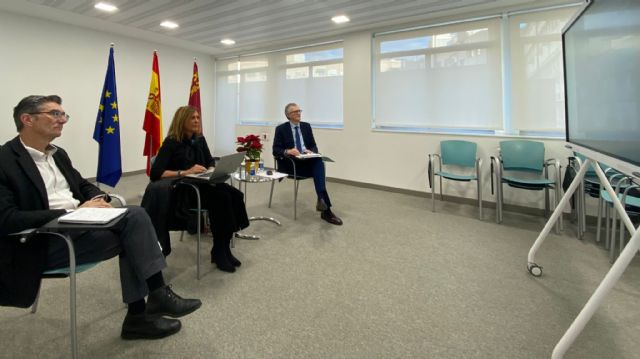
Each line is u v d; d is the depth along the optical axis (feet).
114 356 4.35
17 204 4.12
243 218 7.36
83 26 14.96
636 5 3.93
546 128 10.98
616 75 4.53
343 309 5.56
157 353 4.43
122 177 17.30
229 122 21.76
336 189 15.20
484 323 5.16
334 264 7.32
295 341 4.72
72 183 5.11
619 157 4.35
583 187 8.72
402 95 14.16
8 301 3.84
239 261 7.21
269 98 19.36
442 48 12.91
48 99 4.61
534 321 5.21
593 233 9.29
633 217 7.94
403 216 11.03
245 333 4.89
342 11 12.34
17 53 13.25
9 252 3.84
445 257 7.72
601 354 4.44
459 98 12.66
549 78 10.82
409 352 4.50
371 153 15.24
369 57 14.87
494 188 11.85
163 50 18.71
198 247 6.53
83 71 15.28
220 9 12.40
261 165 10.11
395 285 6.39
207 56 21.48
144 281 4.50
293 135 11.09
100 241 4.38
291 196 13.62
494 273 6.90
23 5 12.23
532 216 11.05
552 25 10.64
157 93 13.33
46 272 4.10
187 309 4.97
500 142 11.15
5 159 4.16
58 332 4.85
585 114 5.93
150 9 12.51
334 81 16.43
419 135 13.67
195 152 7.75
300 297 5.93
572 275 6.77
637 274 6.79
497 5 11.27
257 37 16.43
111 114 11.76
